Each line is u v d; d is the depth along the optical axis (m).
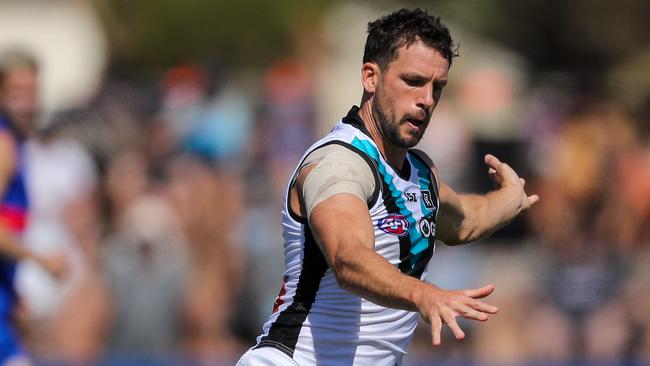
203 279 34.47
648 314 34.78
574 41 57.22
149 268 33.66
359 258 13.03
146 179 36.16
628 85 39.25
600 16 57.56
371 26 15.11
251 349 15.58
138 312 33.31
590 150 37.22
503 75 40.09
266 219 35.34
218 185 36.06
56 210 34.47
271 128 38.12
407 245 15.05
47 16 65.81
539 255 35.69
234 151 37.53
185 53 54.69
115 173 36.00
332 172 14.27
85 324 33.34
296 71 42.03
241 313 34.47
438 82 14.77
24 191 25.94
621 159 37.44
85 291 33.66
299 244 15.05
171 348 33.62
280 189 36.28
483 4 55.56
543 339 34.25
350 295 15.01
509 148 37.31
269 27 52.44
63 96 59.41
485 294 12.28
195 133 37.69
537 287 34.94
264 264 34.50
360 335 15.16
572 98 38.88
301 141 38.28
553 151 37.28
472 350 33.91
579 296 34.56
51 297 33.16
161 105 38.25
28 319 30.86
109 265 33.78
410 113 14.70
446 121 37.38
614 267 35.00
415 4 54.22
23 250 24.70
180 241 34.69
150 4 55.16
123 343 33.28
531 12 56.81
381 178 14.83
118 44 56.16
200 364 32.31
